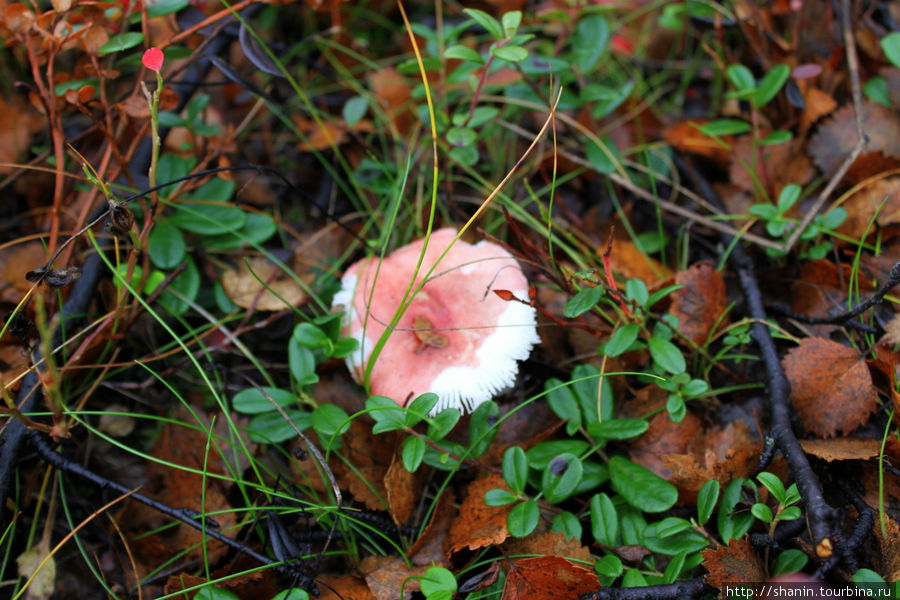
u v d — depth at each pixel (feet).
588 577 2.15
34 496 2.29
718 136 2.47
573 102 2.44
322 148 2.54
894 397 2.20
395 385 2.25
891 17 2.50
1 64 2.53
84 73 2.30
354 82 2.56
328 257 2.45
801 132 2.44
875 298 2.23
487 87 2.50
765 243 2.36
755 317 2.32
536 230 2.40
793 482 2.21
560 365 2.35
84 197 2.43
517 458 2.21
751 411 2.30
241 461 2.31
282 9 2.62
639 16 2.63
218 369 2.36
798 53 2.50
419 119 2.50
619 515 2.23
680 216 2.46
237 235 2.38
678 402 2.22
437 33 2.48
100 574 2.26
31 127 2.49
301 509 2.23
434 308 2.29
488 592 2.21
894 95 2.42
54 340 2.28
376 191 2.48
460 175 2.50
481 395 2.24
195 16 2.39
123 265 2.34
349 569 2.25
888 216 2.34
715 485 2.19
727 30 2.54
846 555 2.13
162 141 2.40
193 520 2.22
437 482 2.29
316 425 2.24
